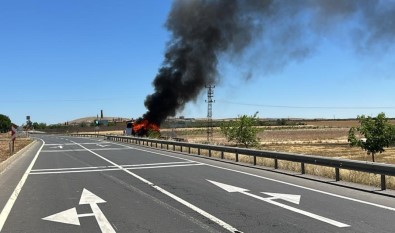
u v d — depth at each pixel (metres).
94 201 10.55
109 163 21.77
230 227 7.67
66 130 158.62
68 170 18.61
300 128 137.00
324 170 15.45
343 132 112.69
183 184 13.41
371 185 12.52
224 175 15.75
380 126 30.52
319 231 7.32
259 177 15.02
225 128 44.62
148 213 8.99
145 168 18.89
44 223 8.22
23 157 27.59
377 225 7.71
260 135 99.69
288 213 8.82
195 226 7.79
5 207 9.91
